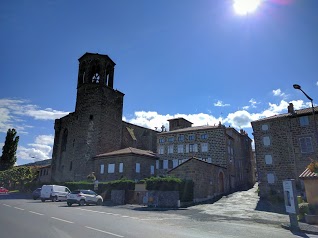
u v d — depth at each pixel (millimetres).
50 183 40500
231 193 34250
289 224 12930
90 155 44094
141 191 26172
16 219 12344
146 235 9109
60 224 11039
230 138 42438
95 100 47406
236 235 9906
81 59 51156
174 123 53469
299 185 29938
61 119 54000
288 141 32281
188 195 25156
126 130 52625
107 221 12578
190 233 9922
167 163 42375
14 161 67562
